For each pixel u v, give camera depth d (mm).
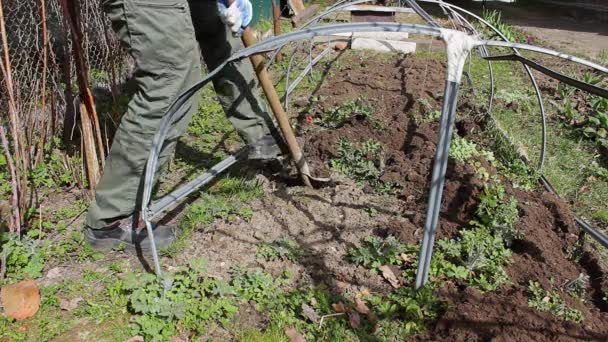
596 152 4422
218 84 3424
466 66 6426
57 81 4035
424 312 2543
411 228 3213
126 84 5008
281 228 3232
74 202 3496
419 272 2551
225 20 2854
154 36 2539
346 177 3820
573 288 2764
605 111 4918
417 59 6551
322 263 2928
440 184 2295
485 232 3076
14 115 3027
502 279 2754
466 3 12625
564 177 4012
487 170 3781
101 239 2977
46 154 3881
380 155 3951
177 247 3025
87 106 3262
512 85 5867
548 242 3088
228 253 3010
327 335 2445
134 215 2977
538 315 2500
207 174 3357
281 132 3529
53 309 2600
